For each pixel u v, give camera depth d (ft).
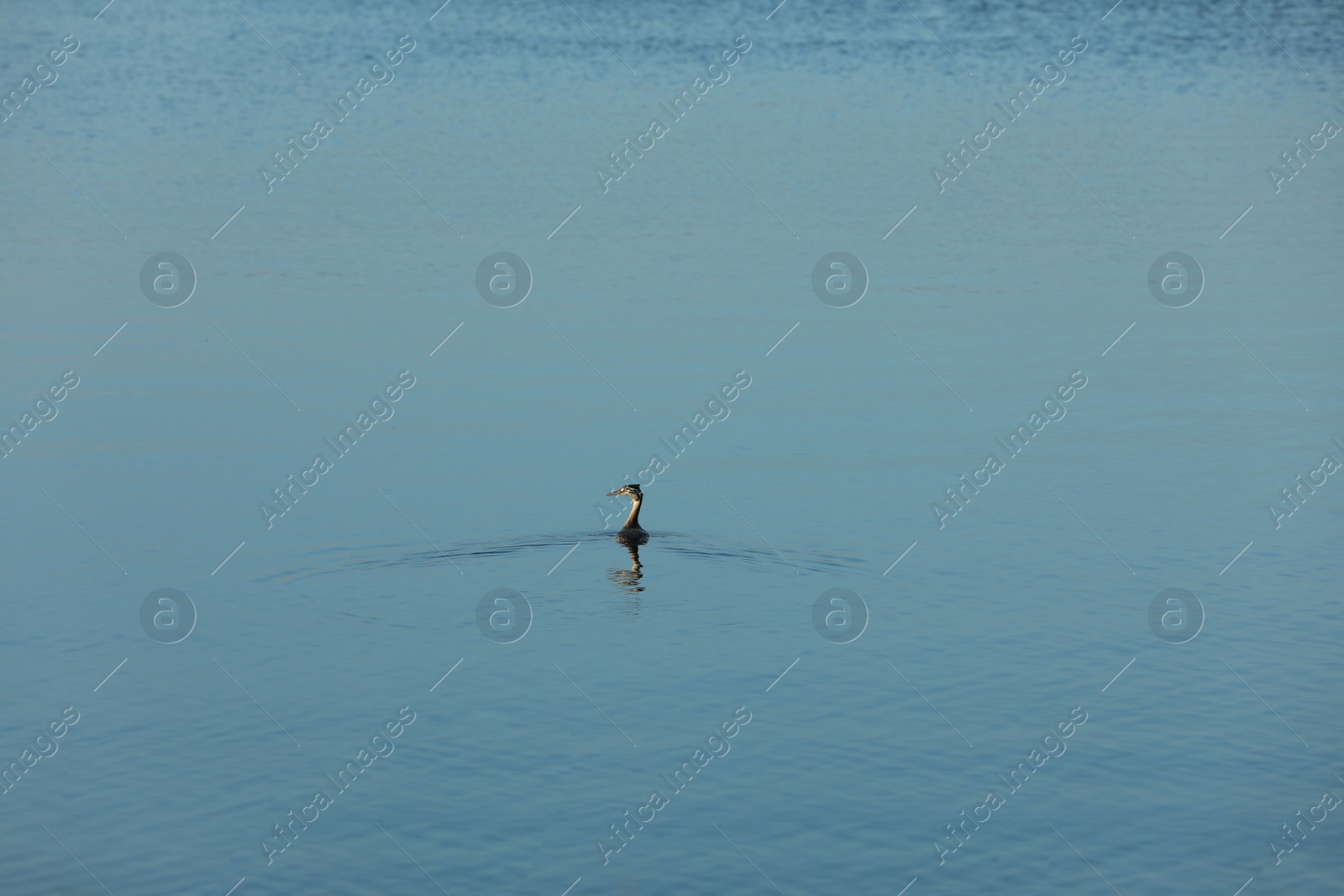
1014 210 386.93
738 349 288.30
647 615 184.65
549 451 238.89
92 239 354.74
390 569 196.85
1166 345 291.38
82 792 148.56
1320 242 357.61
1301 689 166.71
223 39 588.09
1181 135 459.32
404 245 352.28
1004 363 281.54
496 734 158.20
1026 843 140.05
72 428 246.88
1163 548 203.31
